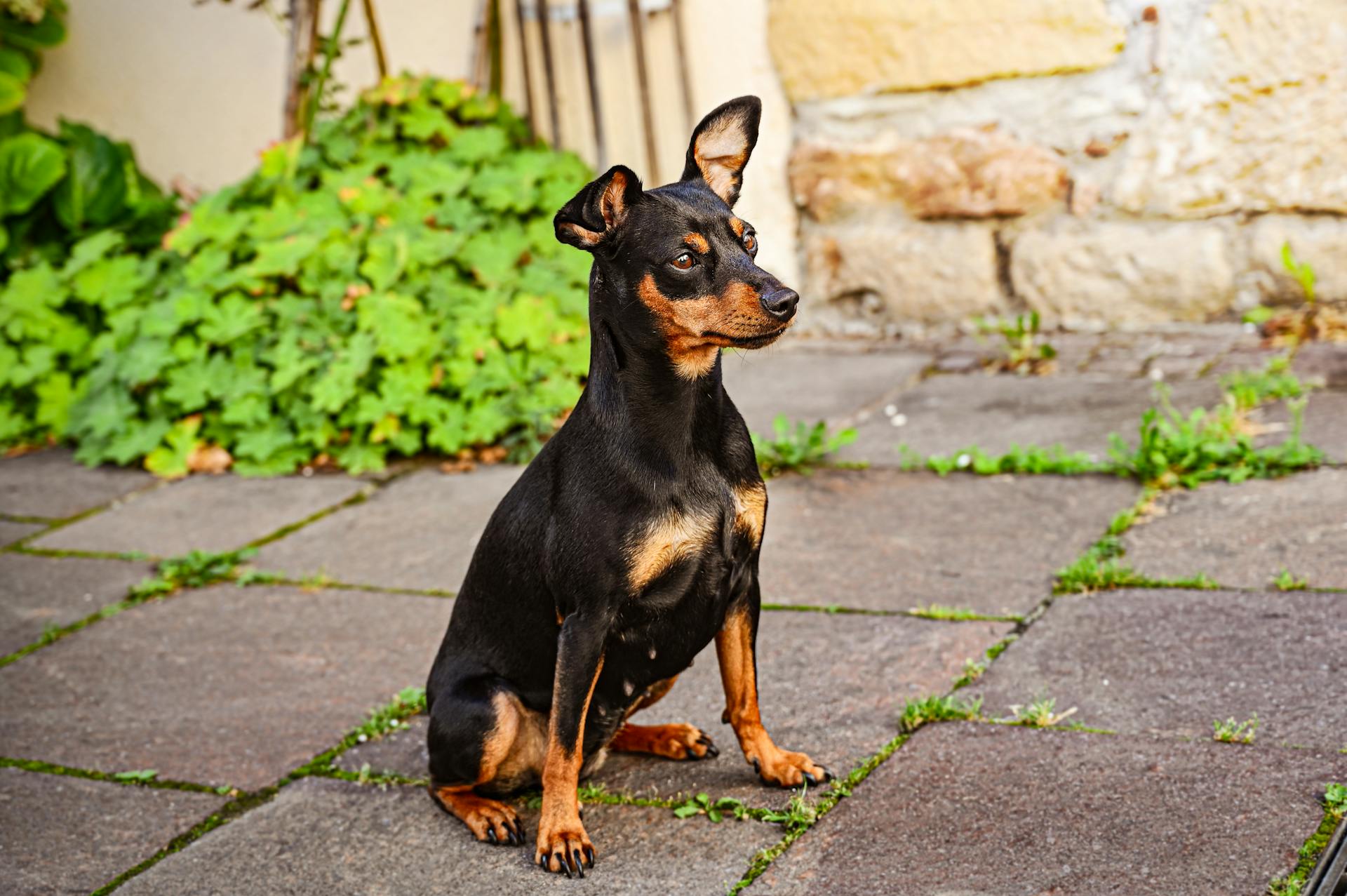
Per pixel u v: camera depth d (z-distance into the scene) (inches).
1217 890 100.7
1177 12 239.5
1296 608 146.9
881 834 114.0
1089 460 198.7
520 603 119.2
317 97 275.7
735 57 278.4
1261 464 188.1
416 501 218.8
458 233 255.4
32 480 246.2
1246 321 246.4
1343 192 234.8
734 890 108.7
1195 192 245.6
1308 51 231.1
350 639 168.4
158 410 250.1
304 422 241.0
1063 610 154.9
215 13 314.0
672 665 120.2
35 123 328.2
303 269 250.2
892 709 136.6
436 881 115.4
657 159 290.8
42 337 267.0
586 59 282.4
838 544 183.0
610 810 124.6
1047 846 109.1
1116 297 256.1
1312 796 111.3
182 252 252.4
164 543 209.0
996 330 266.7
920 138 265.3
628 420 111.8
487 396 242.8
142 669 165.0
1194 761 119.4
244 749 142.9
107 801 133.8
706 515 113.5
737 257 110.9
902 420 228.2
